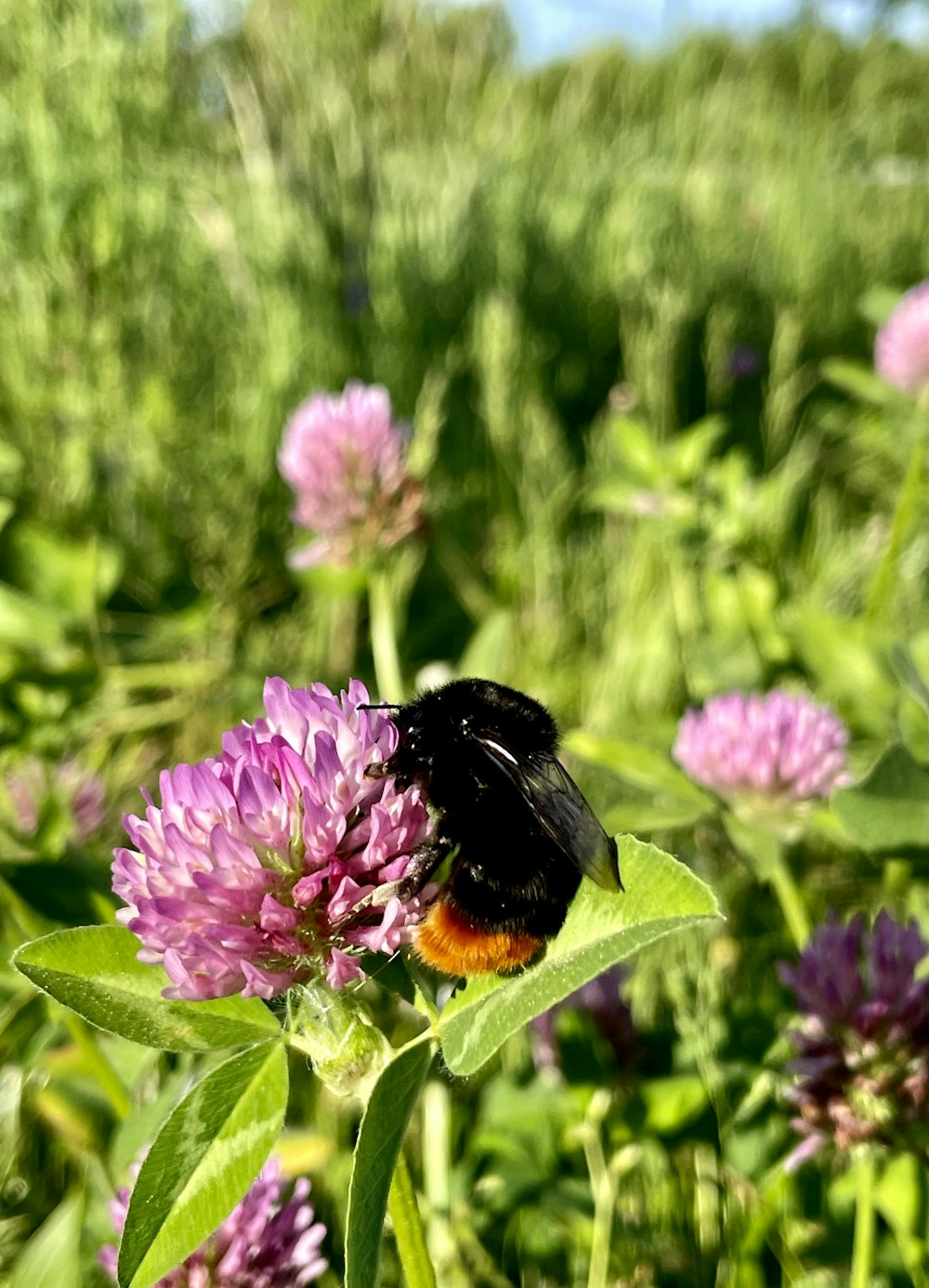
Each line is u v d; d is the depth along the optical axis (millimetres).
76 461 236
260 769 87
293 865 88
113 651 214
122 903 130
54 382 238
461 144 382
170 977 85
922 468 216
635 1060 142
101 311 241
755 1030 145
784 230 426
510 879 91
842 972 119
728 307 382
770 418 316
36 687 188
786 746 151
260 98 309
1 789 159
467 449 294
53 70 233
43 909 129
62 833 151
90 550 203
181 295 295
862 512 309
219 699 211
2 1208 140
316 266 301
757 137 454
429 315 333
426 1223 135
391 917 88
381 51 323
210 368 301
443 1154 140
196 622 225
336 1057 89
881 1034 116
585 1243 135
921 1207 124
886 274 454
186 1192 85
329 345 295
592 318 369
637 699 220
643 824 148
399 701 203
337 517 201
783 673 208
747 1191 133
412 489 201
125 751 217
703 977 138
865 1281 119
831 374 243
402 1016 151
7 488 234
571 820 92
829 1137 119
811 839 188
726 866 182
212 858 85
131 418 250
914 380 237
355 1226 77
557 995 85
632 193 420
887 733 180
